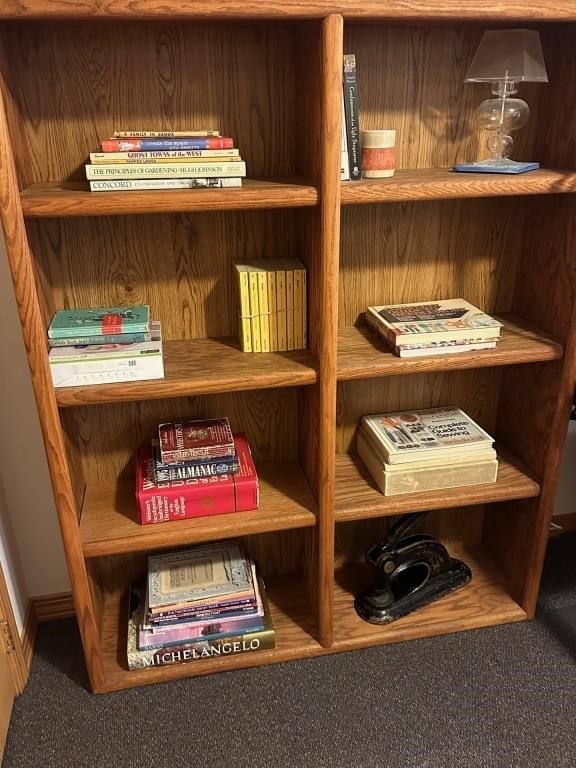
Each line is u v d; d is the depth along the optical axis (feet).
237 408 5.66
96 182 4.10
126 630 5.77
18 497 5.64
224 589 5.44
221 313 5.29
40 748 4.88
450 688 5.33
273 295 4.82
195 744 4.90
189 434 5.21
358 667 5.53
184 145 4.14
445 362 4.85
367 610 5.86
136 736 4.97
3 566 5.29
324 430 4.78
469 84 4.99
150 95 4.60
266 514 5.09
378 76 4.83
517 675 5.45
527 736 4.93
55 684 5.41
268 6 3.68
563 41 4.72
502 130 4.88
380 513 5.27
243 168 4.23
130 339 4.48
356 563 6.59
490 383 6.13
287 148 4.93
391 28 4.70
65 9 3.51
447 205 5.32
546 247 5.20
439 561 6.08
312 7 3.71
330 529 5.13
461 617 5.90
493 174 4.68
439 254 5.48
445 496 5.38
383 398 5.91
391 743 4.89
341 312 5.53
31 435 5.46
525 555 5.87
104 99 4.55
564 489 7.04
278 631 5.73
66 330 4.41
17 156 4.03
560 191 4.52
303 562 6.22
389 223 5.28
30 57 4.35
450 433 5.56
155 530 4.92
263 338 4.96
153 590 5.45
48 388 4.23
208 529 4.93
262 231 5.10
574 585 6.44
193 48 4.53
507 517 6.21
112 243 4.90
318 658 5.61
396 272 5.47
